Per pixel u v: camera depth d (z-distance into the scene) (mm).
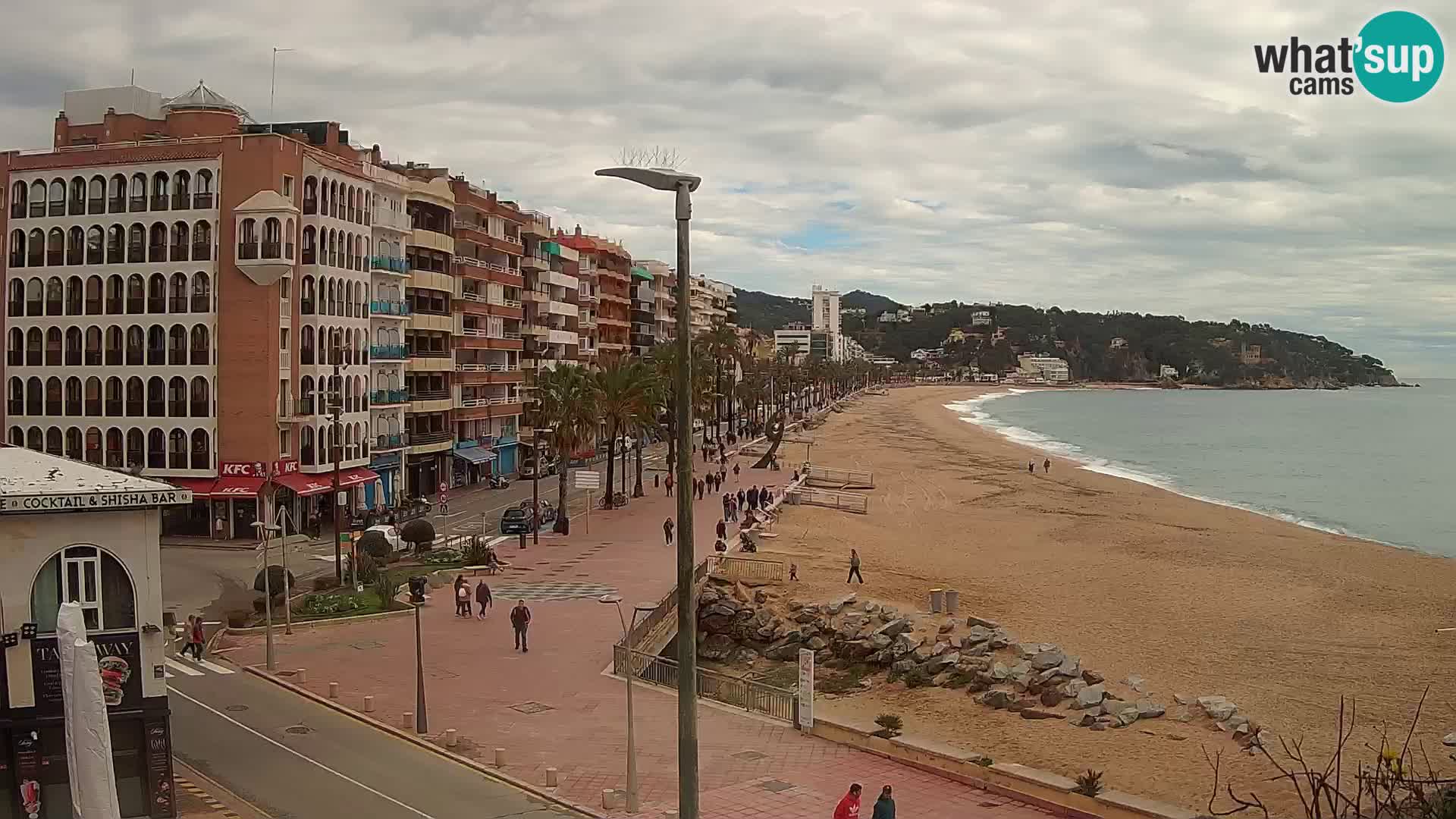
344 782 30406
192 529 77062
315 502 82062
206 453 76625
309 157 80125
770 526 81062
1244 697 42875
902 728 35500
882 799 25328
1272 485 135125
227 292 76812
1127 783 33125
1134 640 51906
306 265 80000
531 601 54719
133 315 78188
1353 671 46812
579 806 28688
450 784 30391
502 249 115562
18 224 80625
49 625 25672
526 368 123938
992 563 72188
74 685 20266
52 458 29641
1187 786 32781
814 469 125188
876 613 52344
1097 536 85562
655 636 48844
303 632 48906
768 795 29641
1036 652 45344
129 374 78188
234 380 76625
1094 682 43125
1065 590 63344
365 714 36750
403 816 27938
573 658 44188
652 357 106688
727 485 109812
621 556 68062
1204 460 168875
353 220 85688
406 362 96375
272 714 36812
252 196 76688
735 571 62031
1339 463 164875
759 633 54875
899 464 143875
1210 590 64125
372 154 101500
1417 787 26438
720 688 40094
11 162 80875
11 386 80812
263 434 76438
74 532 25828
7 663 25234
